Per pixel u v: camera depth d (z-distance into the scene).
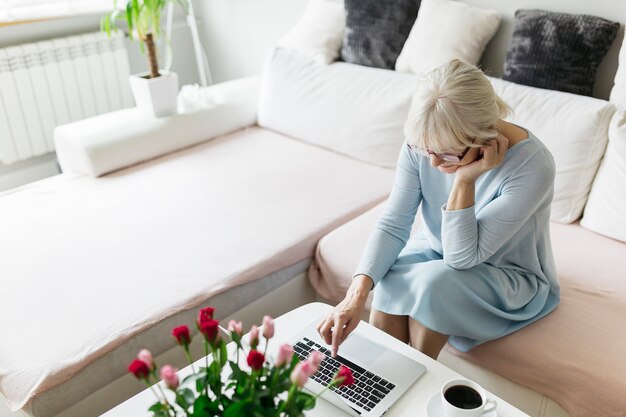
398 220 1.48
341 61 2.52
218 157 2.38
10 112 2.64
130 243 1.81
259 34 3.05
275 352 1.29
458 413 1.03
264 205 2.00
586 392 1.30
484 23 2.09
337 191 2.08
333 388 1.19
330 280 1.76
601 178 1.75
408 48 2.25
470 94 1.17
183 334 0.88
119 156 2.27
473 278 1.38
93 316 1.50
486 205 1.34
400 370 1.23
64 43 2.71
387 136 2.17
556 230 1.81
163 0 2.38
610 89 1.97
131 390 1.50
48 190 2.15
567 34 1.89
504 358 1.41
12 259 1.74
